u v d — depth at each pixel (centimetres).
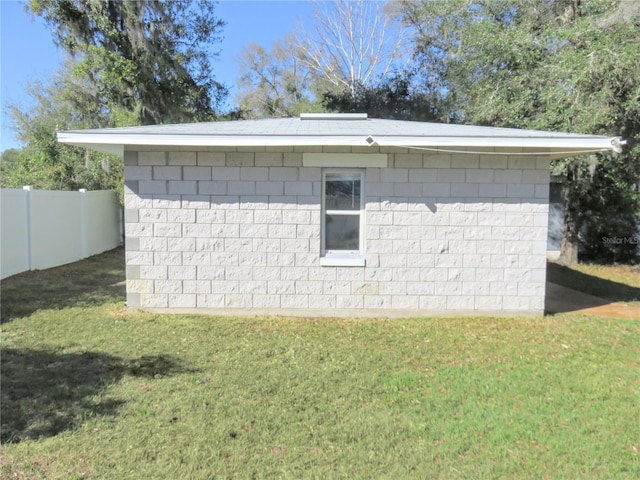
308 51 3525
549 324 748
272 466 338
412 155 772
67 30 1673
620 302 963
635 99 964
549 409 436
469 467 340
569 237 1531
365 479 324
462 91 1494
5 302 830
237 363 546
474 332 694
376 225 780
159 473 327
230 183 770
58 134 696
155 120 1841
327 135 710
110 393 456
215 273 780
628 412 431
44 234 1204
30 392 455
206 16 1997
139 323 712
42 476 321
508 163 776
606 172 1332
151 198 769
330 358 570
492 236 785
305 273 782
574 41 1058
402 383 492
